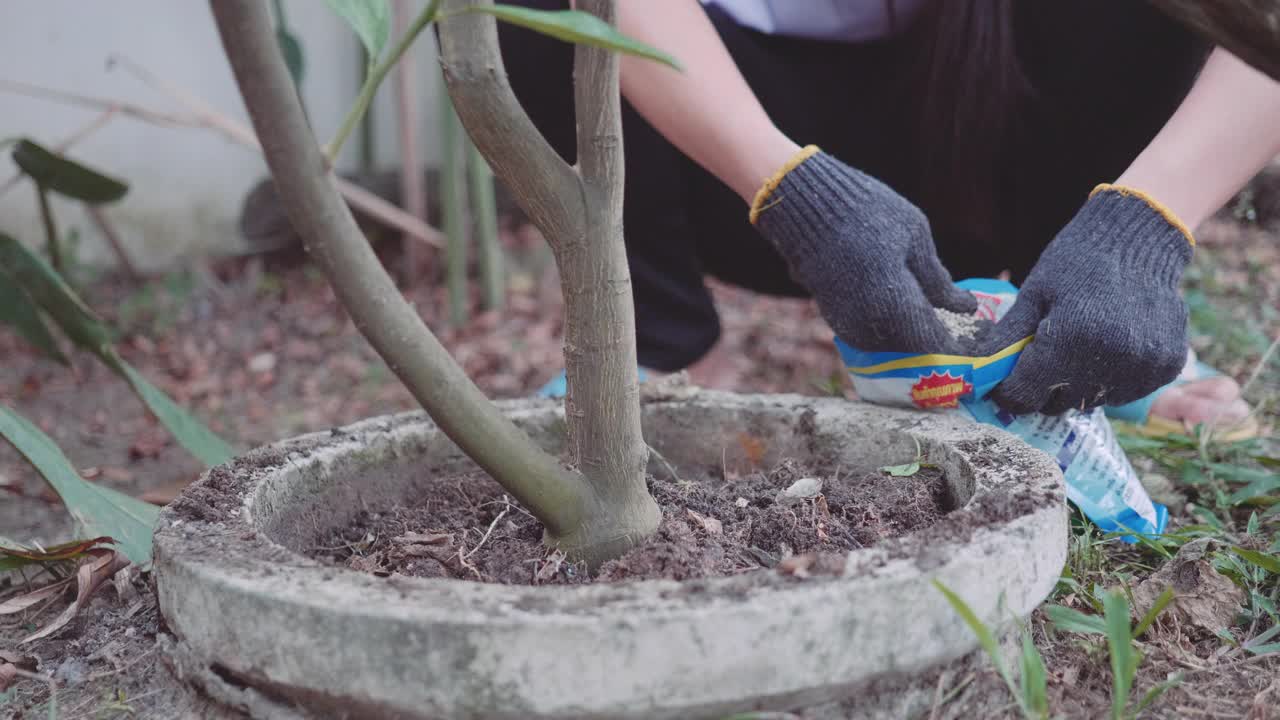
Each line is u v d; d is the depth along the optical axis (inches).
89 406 110.7
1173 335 47.4
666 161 69.9
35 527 71.5
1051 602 47.9
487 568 43.2
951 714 37.5
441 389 36.7
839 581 33.8
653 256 73.6
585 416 41.6
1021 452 45.6
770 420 54.9
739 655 32.4
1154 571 51.5
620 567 40.2
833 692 34.3
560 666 32.0
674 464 56.6
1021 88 60.3
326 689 33.7
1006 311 54.9
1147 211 48.8
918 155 66.4
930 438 48.8
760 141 50.6
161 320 137.0
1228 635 45.3
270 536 45.3
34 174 73.4
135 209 152.0
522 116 37.6
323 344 130.7
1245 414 69.5
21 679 45.1
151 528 53.6
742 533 44.9
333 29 155.4
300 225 33.1
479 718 32.7
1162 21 61.6
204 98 152.3
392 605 33.0
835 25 65.2
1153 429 69.7
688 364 77.1
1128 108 64.6
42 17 143.6
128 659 45.0
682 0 52.4
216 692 37.6
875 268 47.9
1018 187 68.2
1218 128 49.5
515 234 166.2
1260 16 29.3
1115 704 35.9
